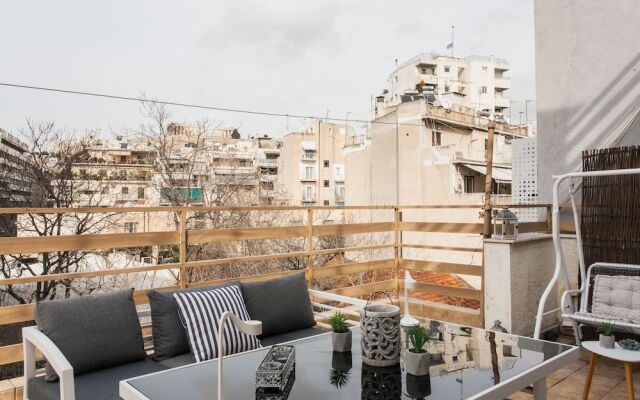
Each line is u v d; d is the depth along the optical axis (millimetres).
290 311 3217
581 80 4621
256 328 1550
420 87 23703
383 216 20875
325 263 11461
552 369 2191
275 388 1805
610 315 3166
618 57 4395
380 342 2107
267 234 4199
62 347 2297
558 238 3504
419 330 2137
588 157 4016
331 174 36938
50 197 10312
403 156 20203
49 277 2994
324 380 1962
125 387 1856
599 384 3164
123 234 3336
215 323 2688
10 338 8523
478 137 21609
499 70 47156
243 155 14281
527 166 6070
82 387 2205
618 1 4398
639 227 3705
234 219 12180
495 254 3916
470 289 4684
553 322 4324
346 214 18875
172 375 1987
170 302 2699
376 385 1897
